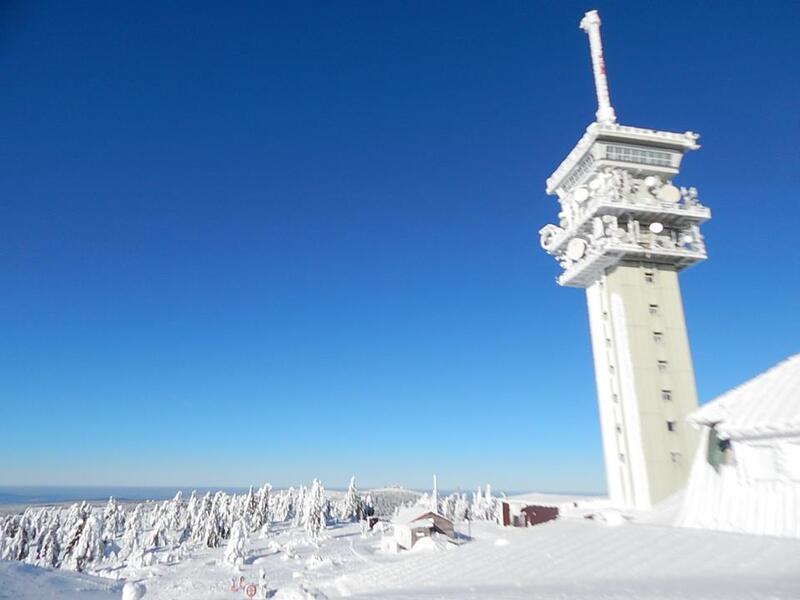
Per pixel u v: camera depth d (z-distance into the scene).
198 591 63.00
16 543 107.25
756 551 18.11
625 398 54.75
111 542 127.81
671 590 15.12
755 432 21.36
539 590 18.19
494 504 150.12
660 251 56.66
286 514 167.00
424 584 24.08
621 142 59.78
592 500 67.25
